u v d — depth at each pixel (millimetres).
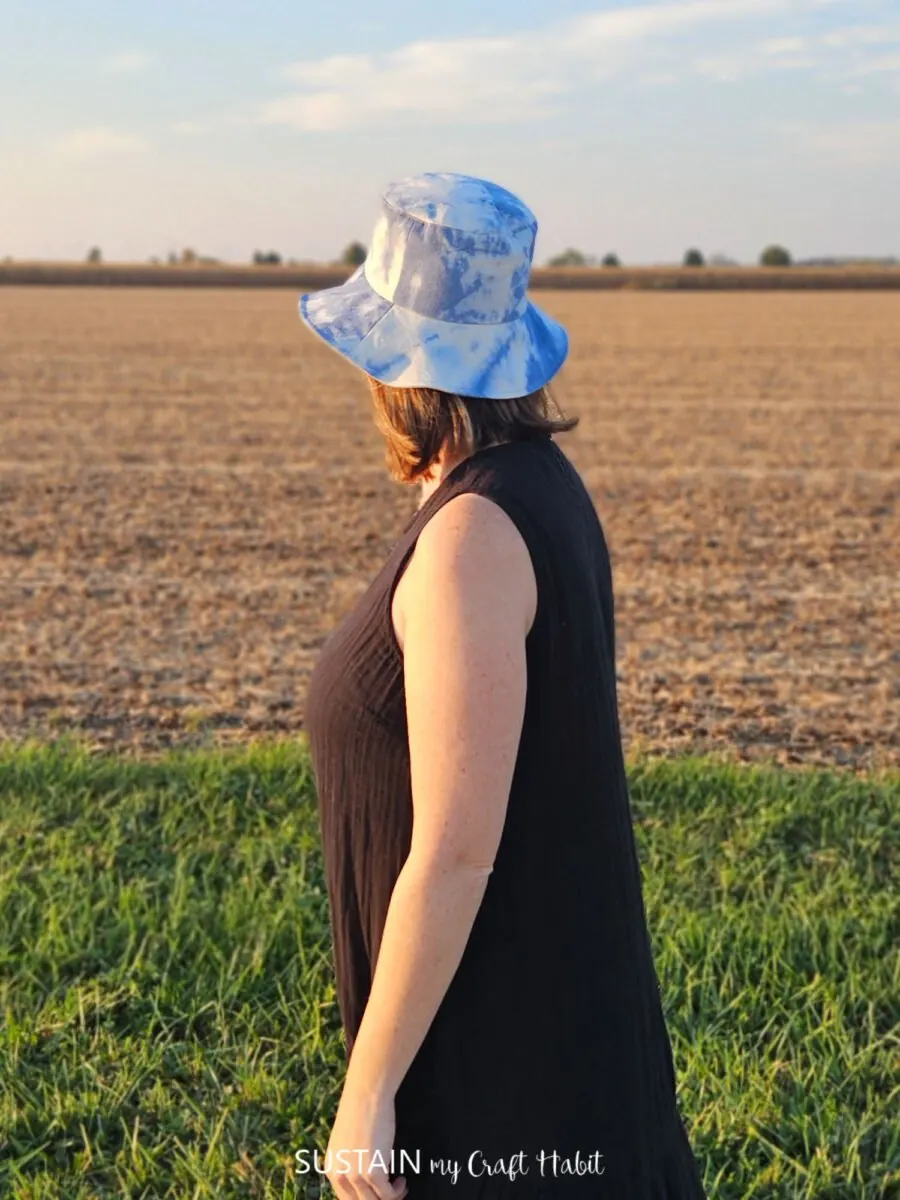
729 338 39156
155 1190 2766
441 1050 1625
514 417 1600
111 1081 3090
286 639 7684
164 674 6918
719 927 3725
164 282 90312
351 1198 1567
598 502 12719
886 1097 3049
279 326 44000
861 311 56188
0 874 4098
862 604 8703
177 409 20766
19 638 7633
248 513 11891
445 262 1575
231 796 4785
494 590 1466
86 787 4848
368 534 10961
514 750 1474
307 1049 3180
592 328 44438
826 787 4887
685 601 8773
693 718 6246
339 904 1710
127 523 11312
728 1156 2840
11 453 15617
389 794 1609
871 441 17438
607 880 1635
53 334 39125
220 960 3535
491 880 1586
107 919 3799
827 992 3406
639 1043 1702
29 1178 2809
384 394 1616
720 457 15984
